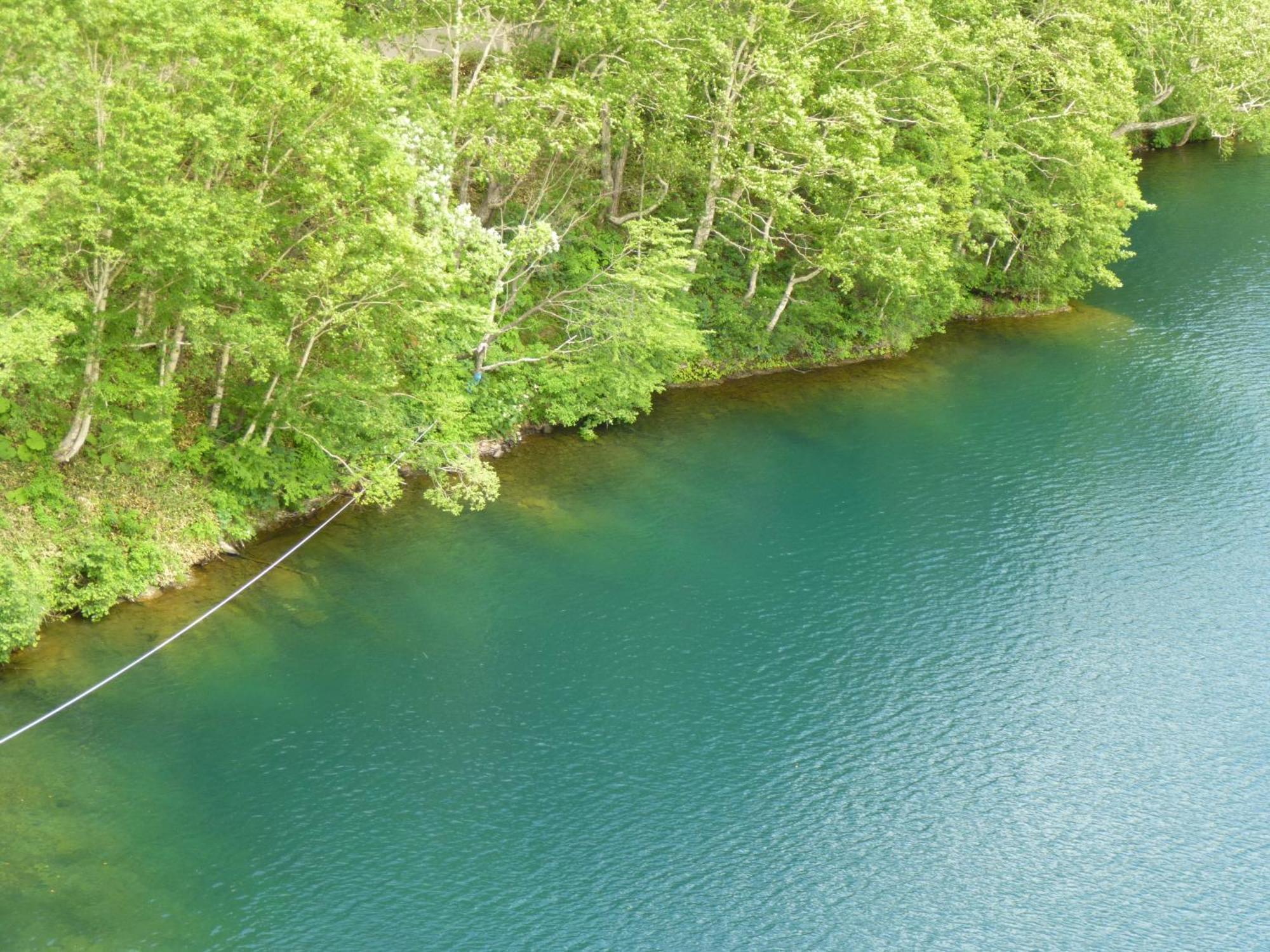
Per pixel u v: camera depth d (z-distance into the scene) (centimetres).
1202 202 8006
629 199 5478
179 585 3684
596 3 4459
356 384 3825
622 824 3131
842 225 5122
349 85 3447
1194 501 4688
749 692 3622
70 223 3206
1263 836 3206
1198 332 6219
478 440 4625
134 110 3098
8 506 3422
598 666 3678
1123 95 6322
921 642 3884
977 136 6072
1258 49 7850
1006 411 5381
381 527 4169
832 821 3192
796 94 4681
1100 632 3959
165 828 2950
